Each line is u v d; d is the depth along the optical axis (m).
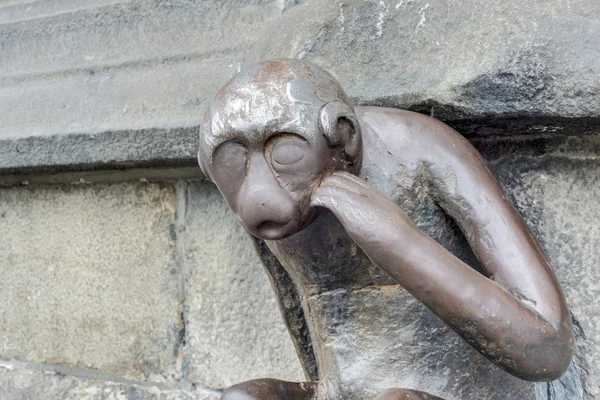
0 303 1.55
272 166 0.77
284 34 1.11
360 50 1.02
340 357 0.96
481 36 0.92
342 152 0.80
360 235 0.75
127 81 1.32
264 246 1.05
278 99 0.76
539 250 0.84
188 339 1.34
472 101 0.91
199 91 1.21
